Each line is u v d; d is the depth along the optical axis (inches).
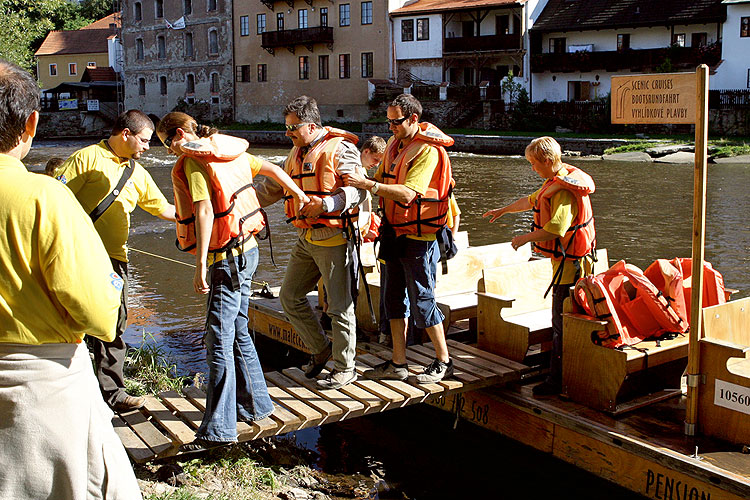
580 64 1542.8
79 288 95.1
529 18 1594.5
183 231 165.5
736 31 1382.9
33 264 94.5
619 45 1540.4
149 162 1177.4
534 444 193.3
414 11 1679.4
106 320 98.7
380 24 1732.3
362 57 1772.9
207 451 183.8
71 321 98.0
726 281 398.6
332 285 187.6
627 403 187.6
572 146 1238.3
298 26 1867.6
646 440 168.7
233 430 167.3
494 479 192.9
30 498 96.1
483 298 223.3
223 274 163.3
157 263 457.4
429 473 194.5
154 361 253.3
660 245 495.2
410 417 233.0
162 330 317.4
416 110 190.1
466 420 214.2
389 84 1731.1
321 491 181.5
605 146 1198.9
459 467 199.0
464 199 729.6
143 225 615.8
